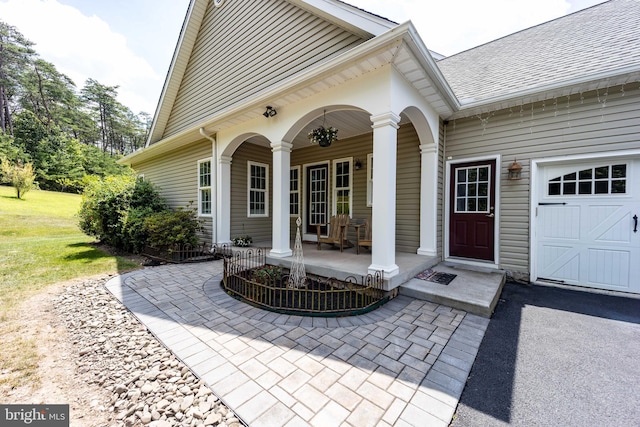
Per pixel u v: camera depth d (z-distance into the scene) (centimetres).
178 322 274
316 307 315
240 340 239
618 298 360
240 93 588
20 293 362
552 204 420
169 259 570
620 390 184
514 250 443
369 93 347
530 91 393
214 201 644
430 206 471
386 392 176
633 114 358
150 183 798
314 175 705
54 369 203
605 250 386
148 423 151
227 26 620
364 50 310
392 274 341
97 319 284
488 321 289
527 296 369
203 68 700
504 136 451
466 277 405
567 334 262
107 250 695
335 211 654
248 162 688
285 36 489
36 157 2239
